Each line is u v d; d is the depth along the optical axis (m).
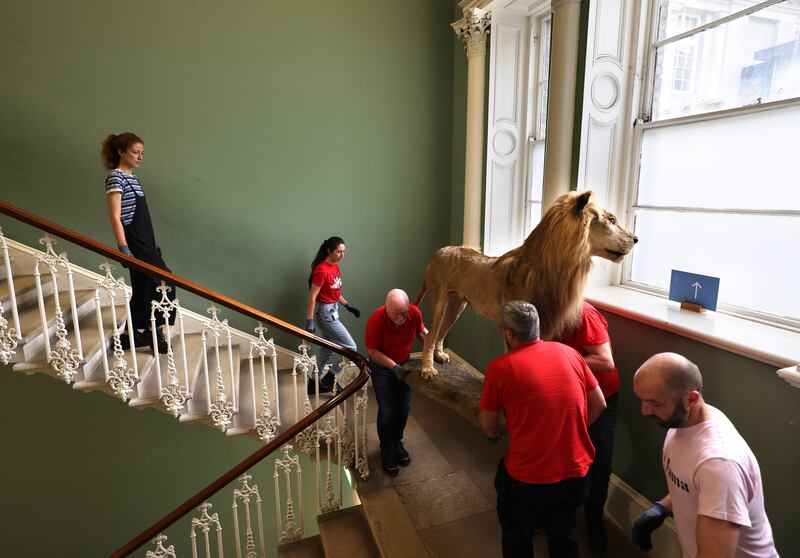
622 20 2.33
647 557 2.13
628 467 2.28
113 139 2.52
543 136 3.29
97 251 2.25
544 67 3.21
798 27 1.65
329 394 3.37
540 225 1.91
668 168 2.28
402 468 2.87
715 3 1.98
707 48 2.03
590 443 1.60
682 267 2.26
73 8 2.96
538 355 1.55
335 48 3.48
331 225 3.73
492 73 3.29
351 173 3.71
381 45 3.58
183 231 3.41
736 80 1.91
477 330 3.70
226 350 3.48
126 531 3.84
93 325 2.89
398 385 2.70
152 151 3.25
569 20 2.31
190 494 3.94
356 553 2.40
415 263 4.02
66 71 3.02
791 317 1.79
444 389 2.40
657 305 2.20
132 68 3.12
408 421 3.44
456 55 3.71
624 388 2.26
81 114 3.09
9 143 3.02
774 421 1.62
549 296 1.85
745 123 1.87
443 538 2.32
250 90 3.36
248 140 3.42
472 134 3.45
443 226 4.04
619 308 2.19
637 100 2.41
